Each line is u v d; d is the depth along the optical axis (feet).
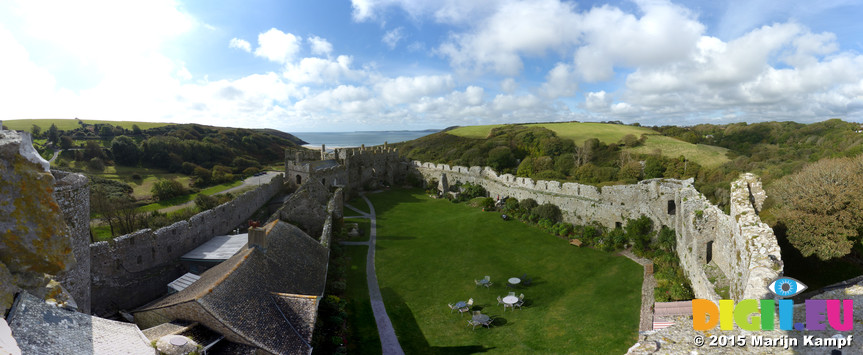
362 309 97.50
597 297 102.99
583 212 154.30
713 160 254.06
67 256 24.49
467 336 86.17
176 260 104.94
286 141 621.72
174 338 43.24
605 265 123.65
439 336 86.22
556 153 320.91
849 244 74.59
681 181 125.39
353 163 238.68
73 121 406.00
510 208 183.01
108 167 268.41
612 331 84.99
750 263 56.49
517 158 326.03
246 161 375.04
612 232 141.08
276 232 96.73
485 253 136.98
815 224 78.33
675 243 121.70
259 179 318.45
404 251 139.23
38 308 23.49
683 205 107.24
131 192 227.61
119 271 88.79
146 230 96.07
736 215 73.92
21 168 22.45
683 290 92.07
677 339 33.01
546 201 171.12
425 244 146.41
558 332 86.33
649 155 261.65
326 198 167.94
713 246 90.43
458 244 146.10
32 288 24.09
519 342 83.20
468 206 203.21
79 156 267.80
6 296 21.57
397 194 236.02
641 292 103.35
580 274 118.73
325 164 215.72
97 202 165.37
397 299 103.81
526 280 114.93
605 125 418.51
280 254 88.69
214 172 301.43
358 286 110.83
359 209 197.57
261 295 70.13
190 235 111.65
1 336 18.88
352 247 142.31
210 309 58.65
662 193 130.11
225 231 132.05
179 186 236.43
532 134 370.53
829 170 93.81
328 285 104.17
